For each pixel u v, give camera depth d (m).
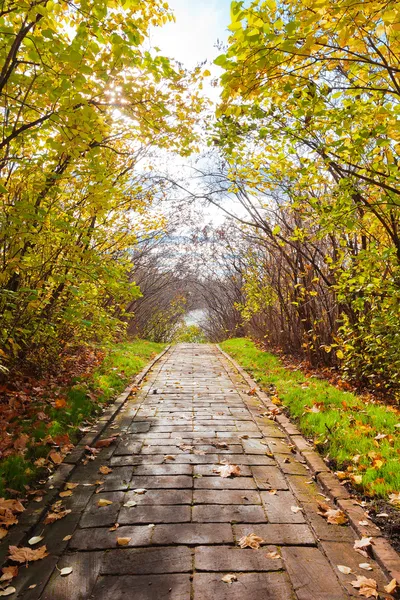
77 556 2.62
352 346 7.20
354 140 4.34
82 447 4.39
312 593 2.29
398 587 2.30
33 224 4.84
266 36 2.76
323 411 5.67
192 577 2.41
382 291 5.76
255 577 2.42
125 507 3.21
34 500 3.28
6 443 4.05
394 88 3.96
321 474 3.75
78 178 5.57
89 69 3.44
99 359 9.06
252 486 3.58
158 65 3.78
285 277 11.25
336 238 7.81
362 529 2.85
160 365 10.84
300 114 4.15
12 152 4.56
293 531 2.89
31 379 6.23
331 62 3.84
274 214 9.84
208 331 35.41
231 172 6.27
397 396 6.43
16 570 2.46
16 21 3.99
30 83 3.90
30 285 5.67
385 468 3.72
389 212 5.14
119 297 6.09
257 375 9.02
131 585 2.36
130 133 5.88
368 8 2.73
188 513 3.12
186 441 4.70
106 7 3.39
